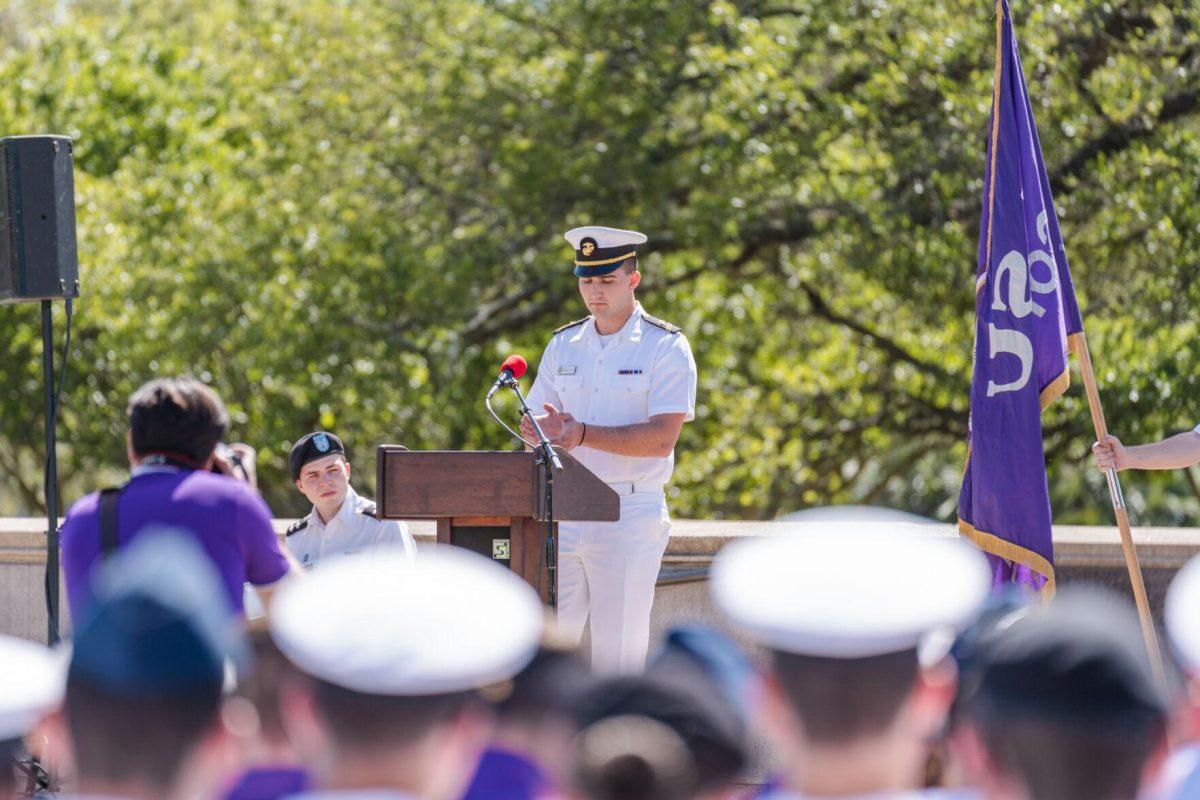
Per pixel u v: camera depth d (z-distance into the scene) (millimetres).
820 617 5594
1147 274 41156
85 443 47562
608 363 18578
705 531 20891
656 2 45906
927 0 42281
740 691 6043
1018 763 5148
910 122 43062
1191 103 41125
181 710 5906
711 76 45438
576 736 5121
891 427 48469
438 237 46750
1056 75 40125
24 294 18875
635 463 18125
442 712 5656
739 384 49000
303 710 6035
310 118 49281
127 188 48281
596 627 18062
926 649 6035
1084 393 40250
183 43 62281
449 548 16859
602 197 46000
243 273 45406
